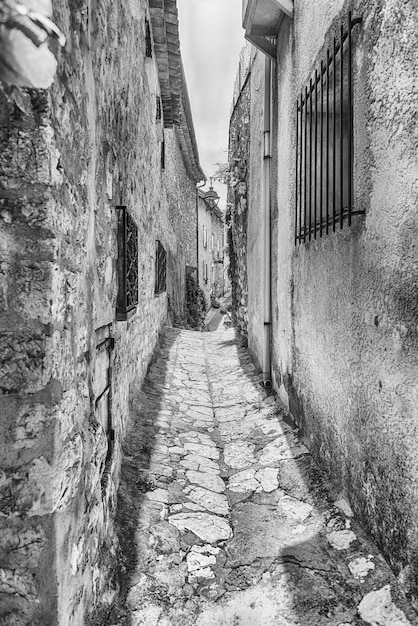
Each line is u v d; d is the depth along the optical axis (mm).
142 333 4707
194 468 3131
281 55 4012
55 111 1345
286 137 3855
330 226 2588
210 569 2119
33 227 1308
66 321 1459
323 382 2771
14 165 1288
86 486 1659
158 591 1954
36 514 1306
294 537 2279
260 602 1898
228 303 11398
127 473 2830
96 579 1755
